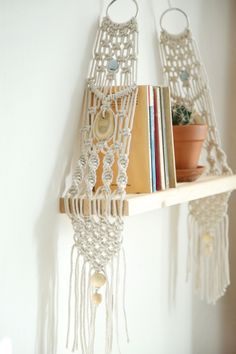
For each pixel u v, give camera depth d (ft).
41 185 4.68
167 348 6.68
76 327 4.80
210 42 7.14
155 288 6.39
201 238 6.77
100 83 5.05
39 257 4.70
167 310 6.64
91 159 4.76
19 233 4.49
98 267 4.66
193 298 7.18
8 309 4.42
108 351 4.81
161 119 5.21
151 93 5.06
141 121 4.98
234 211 7.83
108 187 4.60
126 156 4.65
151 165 5.04
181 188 5.31
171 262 6.68
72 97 4.96
